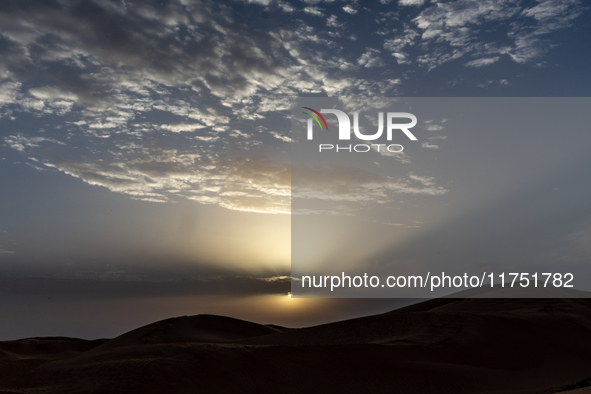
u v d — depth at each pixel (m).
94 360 25.44
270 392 21.00
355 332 40.00
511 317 41.09
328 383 23.03
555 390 25.50
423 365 27.22
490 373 28.17
